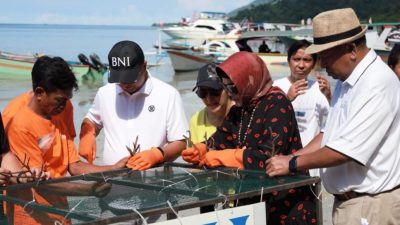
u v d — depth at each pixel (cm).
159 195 280
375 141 306
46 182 316
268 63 2895
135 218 245
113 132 418
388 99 308
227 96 414
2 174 310
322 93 517
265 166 328
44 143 348
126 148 400
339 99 331
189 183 304
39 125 345
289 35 2916
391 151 318
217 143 366
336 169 330
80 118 1287
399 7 9488
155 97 411
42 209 263
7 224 251
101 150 818
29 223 249
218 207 288
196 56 2880
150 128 411
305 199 337
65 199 277
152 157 352
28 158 334
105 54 5044
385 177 319
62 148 362
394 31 2808
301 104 514
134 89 408
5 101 1725
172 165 354
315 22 322
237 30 3822
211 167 337
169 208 254
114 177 325
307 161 308
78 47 6556
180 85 2302
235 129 360
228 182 303
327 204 602
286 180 306
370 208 322
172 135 411
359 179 322
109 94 420
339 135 311
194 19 5172
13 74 2255
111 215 245
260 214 282
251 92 347
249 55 351
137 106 413
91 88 2056
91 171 360
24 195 289
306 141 511
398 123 319
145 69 411
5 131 346
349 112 314
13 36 13375
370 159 318
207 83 411
